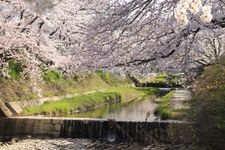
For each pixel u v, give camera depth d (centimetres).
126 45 946
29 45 1867
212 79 1398
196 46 966
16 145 1712
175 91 3675
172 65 1012
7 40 1775
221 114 1237
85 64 1034
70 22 1797
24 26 1817
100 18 927
